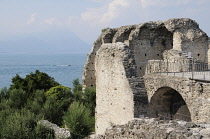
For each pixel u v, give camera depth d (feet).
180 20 109.60
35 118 88.69
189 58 82.89
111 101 85.56
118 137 48.75
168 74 74.84
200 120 58.44
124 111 77.46
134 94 72.59
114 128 51.29
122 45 81.15
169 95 74.13
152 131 42.29
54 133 79.41
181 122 42.83
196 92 59.36
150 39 121.90
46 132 78.28
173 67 80.79
